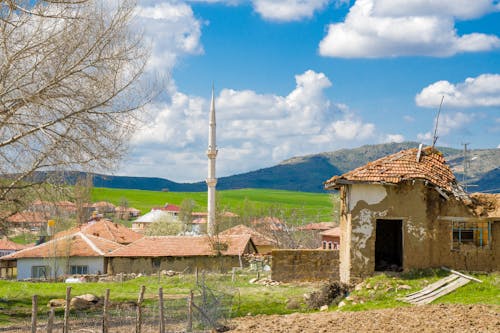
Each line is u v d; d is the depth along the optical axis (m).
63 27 25.17
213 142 88.56
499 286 26.62
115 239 77.00
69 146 25.31
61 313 27.66
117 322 24.44
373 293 27.77
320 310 27.47
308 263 36.19
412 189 30.11
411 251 29.77
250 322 23.72
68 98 25.31
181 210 159.38
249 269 54.16
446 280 27.98
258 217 110.69
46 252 63.03
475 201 30.28
